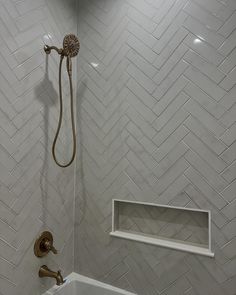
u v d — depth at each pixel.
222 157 1.30
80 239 1.74
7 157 1.27
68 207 1.71
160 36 1.45
